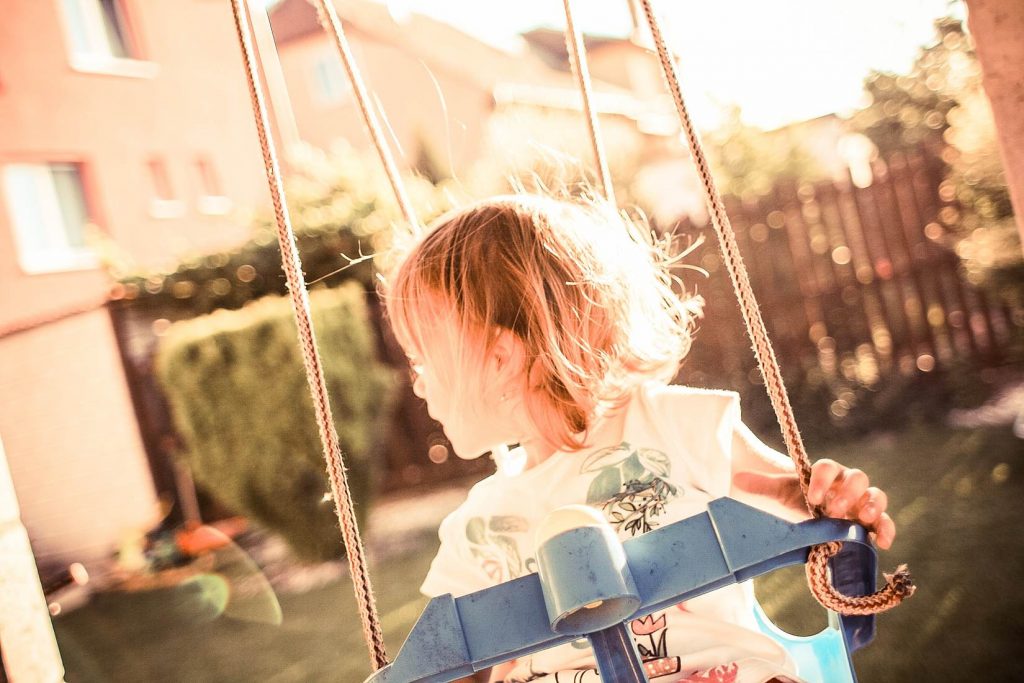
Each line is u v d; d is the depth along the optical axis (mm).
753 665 1119
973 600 2895
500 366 1328
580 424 1304
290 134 11859
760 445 1239
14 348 8953
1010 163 1247
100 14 11281
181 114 11734
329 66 13977
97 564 7863
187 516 8000
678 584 985
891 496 4223
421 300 1379
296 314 1163
